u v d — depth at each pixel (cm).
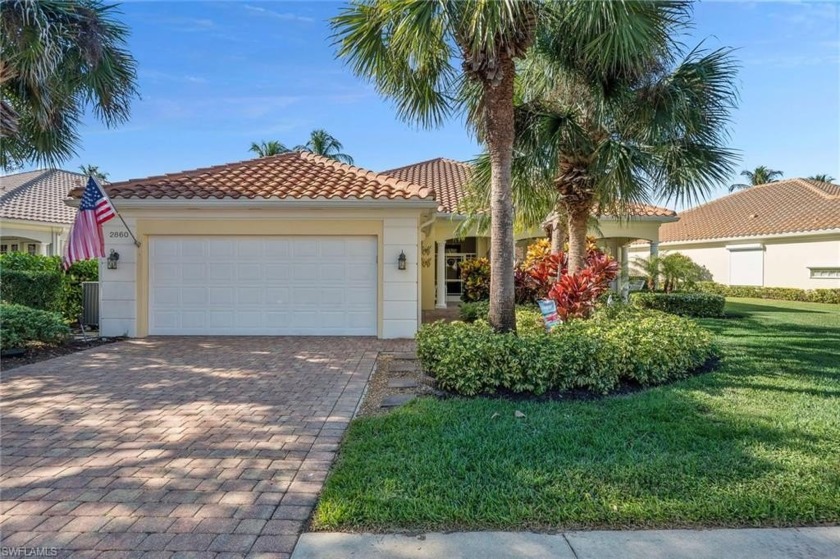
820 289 2173
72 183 2577
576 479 405
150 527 346
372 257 1201
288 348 1037
